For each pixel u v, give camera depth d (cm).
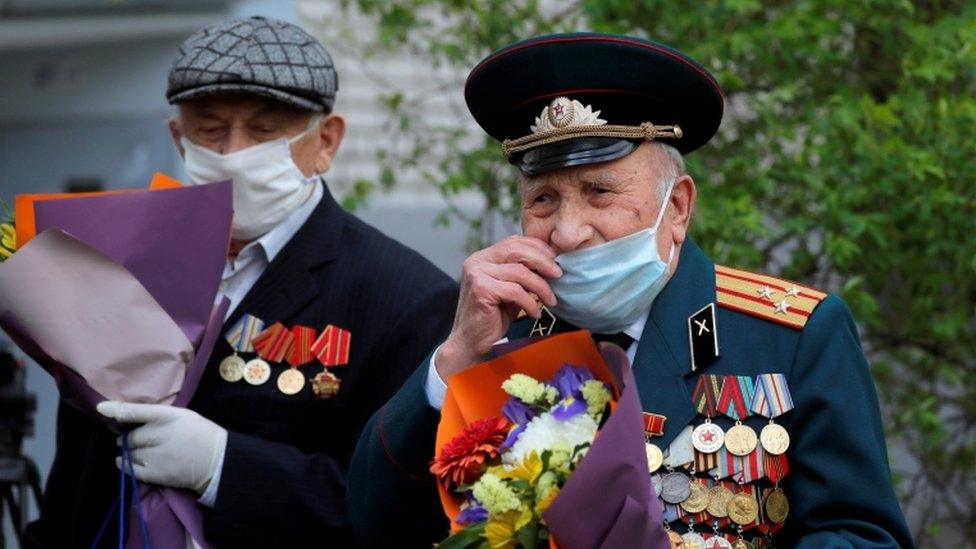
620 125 760
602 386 711
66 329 900
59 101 1906
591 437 695
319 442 936
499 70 781
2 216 997
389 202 1784
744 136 1333
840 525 743
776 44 1335
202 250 920
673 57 767
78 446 973
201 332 920
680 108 782
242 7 1788
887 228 1304
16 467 1184
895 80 1355
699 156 1329
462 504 718
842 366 766
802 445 756
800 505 751
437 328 943
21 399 1202
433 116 1777
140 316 907
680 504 753
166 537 901
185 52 971
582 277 757
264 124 964
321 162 1006
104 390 901
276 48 968
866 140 1264
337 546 910
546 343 738
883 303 1376
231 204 927
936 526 1391
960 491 1429
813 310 785
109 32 1817
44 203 919
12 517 1198
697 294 795
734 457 756
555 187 762
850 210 1297
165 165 1830
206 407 934
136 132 1855
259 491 898
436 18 1578
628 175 758
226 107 960
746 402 764
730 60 1341
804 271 1337
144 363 907
